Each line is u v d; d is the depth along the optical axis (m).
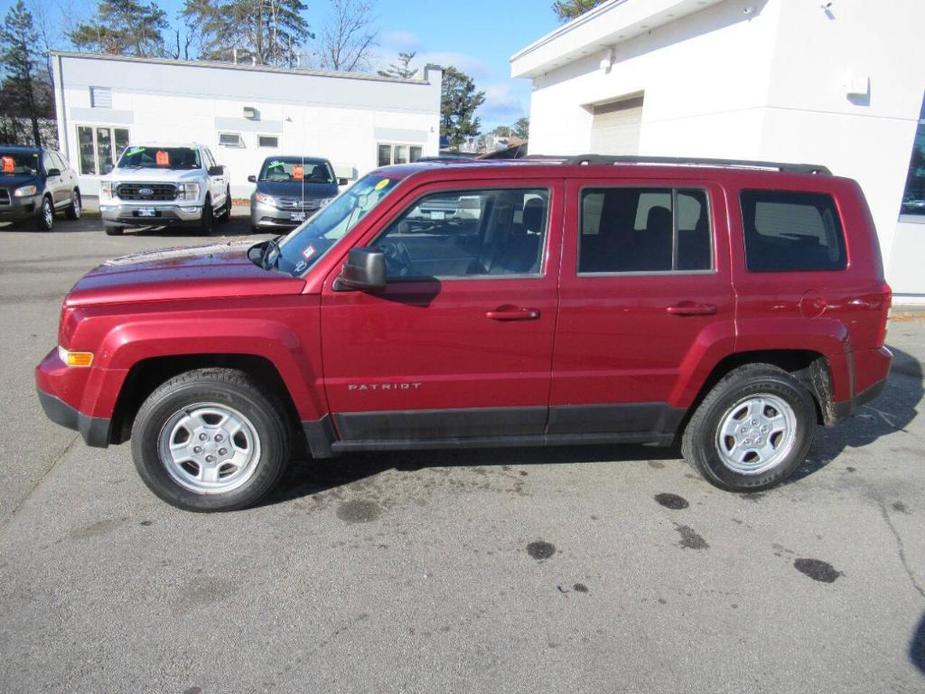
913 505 4.10
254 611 2.93
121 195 14.55
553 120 14.39
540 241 3.72
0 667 2.56
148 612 2.89
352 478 4.18
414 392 3.69
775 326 3.91
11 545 3.35
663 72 10.16
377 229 3.59
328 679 2.56
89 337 3.43
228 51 47.31
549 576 3.25
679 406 3.96
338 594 3.06
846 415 4.20
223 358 3.63
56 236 15.02
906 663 2.75
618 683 2.59
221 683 2.52
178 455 3.63
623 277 3.76
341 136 25.80
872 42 8.20
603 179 3.77
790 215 4.01
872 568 3.42
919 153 9.01
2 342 6.71
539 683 2.57
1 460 4.24
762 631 2.92
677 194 3.86
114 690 2.47
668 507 3.97
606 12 10.92
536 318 3.66
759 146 8.20
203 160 16.08
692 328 3.85
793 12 7.89
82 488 3.93
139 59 23.78
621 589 3.18
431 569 3.27
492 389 3.74
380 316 3.54
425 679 2.57
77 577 3.11
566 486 4.18
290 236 4.32
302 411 3.62
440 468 4.36
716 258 3.88
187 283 3.52
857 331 4.07
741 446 4.12
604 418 3.93
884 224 8.98
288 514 3.73
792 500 4.12
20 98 43.19
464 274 3.65
